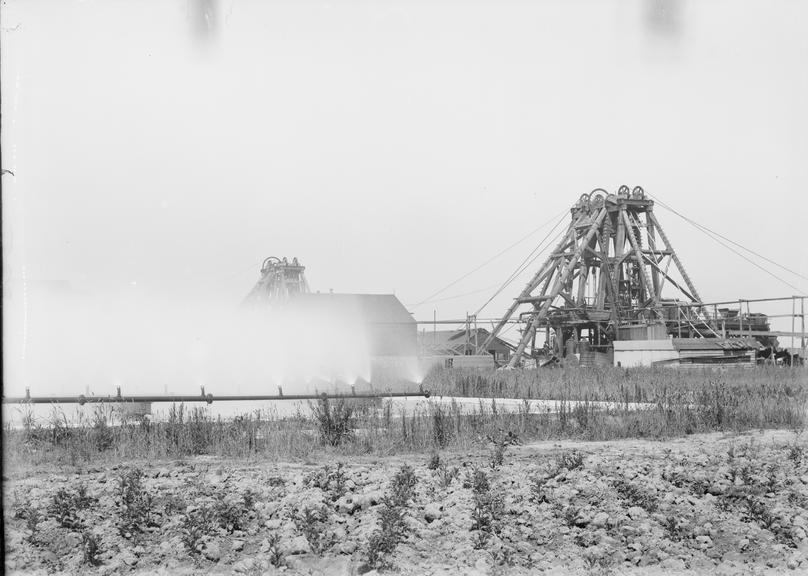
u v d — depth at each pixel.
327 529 9.41
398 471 12.71
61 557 8.59
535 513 10.09
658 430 17.89
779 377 37.12
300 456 14.53
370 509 10.29
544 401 26.39
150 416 18.77
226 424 16.66
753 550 8.92
